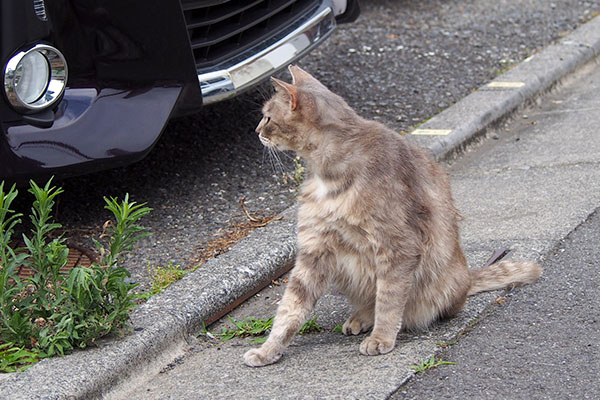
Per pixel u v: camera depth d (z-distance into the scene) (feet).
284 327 13.82
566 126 23.61
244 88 19.31
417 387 12.58
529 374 12.74
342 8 23.35
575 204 18.72
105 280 13.94
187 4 18.31
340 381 12.80
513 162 21.61
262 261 16.44
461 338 14.08
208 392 12.85
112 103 17.02
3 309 13.42
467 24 30.94
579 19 31.30
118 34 17.08
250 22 19.74
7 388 12.45
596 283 15.43
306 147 13.61
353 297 14.60
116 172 20.65
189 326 14.70
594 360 13.00
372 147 13.47
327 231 13.75
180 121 23.36
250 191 19.58
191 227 18.07
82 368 12.96
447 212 14.52
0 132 15.79
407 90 25.27
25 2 15.66
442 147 21.57
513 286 15.62
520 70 26.48
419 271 14.06
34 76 15.99
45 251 13.80
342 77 26.30
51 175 16.25
